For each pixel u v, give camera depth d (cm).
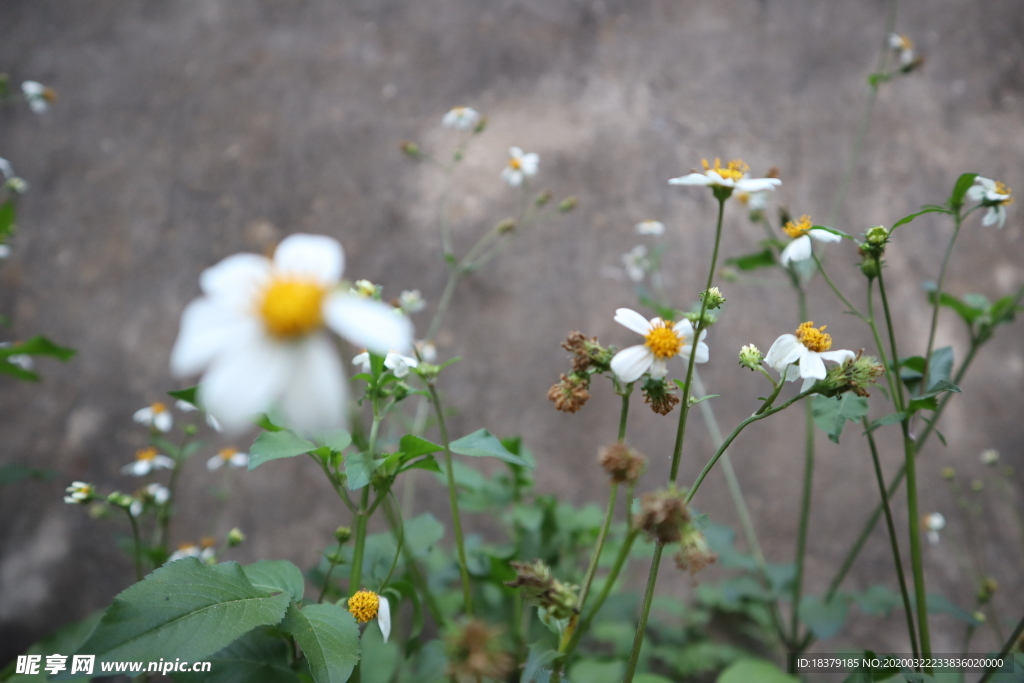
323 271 23
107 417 78
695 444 76
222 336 23
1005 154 92
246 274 23
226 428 22
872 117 95
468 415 77
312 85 100
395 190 92
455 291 84
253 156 95
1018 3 103
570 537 53
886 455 75
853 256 85
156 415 61
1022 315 81
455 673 24
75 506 73
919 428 75
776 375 78
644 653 56
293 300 22
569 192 91
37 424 77
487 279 85
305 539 71
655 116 96
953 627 66
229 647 33
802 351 31
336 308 23
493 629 24
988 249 86
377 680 43
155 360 81
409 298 55
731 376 79
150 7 107
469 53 101
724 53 100
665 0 105
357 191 92
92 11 106
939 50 100
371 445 34
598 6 105
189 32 105
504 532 70
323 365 22
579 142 94
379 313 23
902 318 81
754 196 51
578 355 30
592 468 74
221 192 92
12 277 86
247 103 99
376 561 38
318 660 29
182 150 95
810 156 92
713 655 58
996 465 73
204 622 29
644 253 70
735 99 97
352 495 73
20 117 97
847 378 31
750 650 64
